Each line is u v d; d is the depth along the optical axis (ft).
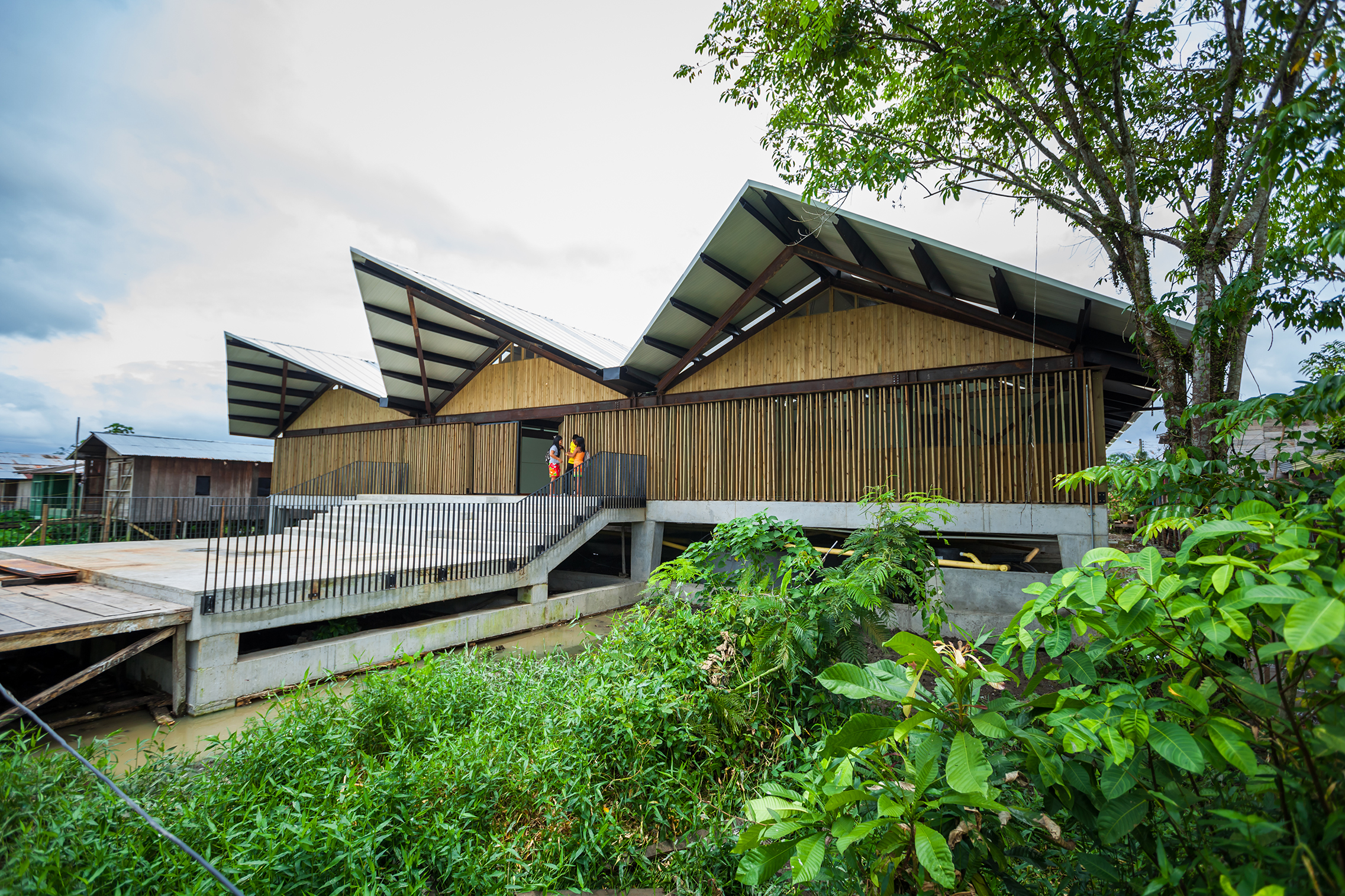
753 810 7.09
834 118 21.74
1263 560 5.91
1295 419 8.58
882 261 32.68
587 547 49.60
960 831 6.37
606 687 12.25
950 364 33.09
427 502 54.60
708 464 40.86
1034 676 6.47
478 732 11.84
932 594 15.14
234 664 19.84
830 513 35.60
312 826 9.04
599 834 9.36
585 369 44.04
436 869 9.30
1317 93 8.46
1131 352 28.25
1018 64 17.65
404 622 29.76
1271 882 4.29
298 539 24.08
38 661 23.27
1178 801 5.34
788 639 12.52
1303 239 14.98
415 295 45.62
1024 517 29.48
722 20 20.97
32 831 8.63
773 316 39.65
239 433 68.69
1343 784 4.33
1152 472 10.61
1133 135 20.16
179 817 9.46
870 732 6.13
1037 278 24.52
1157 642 5.64
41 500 64.69
